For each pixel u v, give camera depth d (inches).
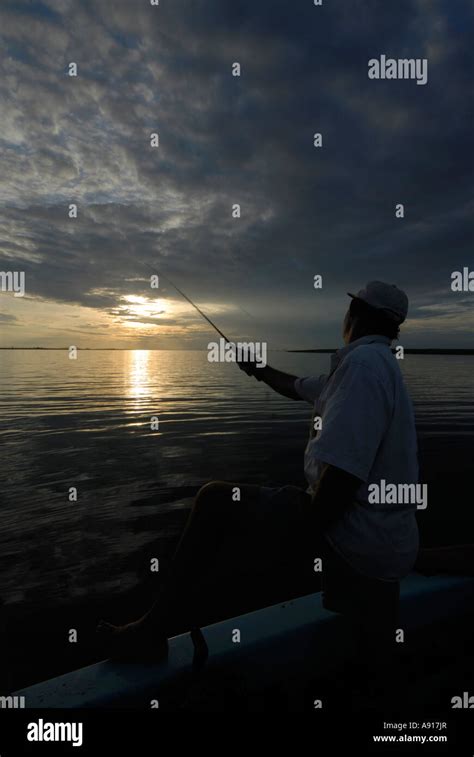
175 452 329.7
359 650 53.9
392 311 54.5
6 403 679.7
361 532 49.3
